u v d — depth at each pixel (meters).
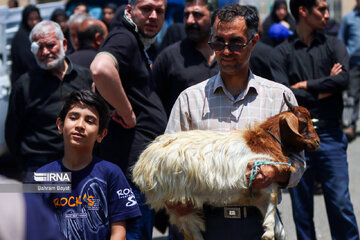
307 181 5.47
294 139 3.39
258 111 3.64
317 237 6.32
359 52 11.05
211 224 3.49
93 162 3.67
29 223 1.82
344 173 5.39
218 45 3.59
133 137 4.33
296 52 5.65
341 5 19.28
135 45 4.34
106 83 4.09
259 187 3.30
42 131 5.00
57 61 5.06
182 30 8.51
